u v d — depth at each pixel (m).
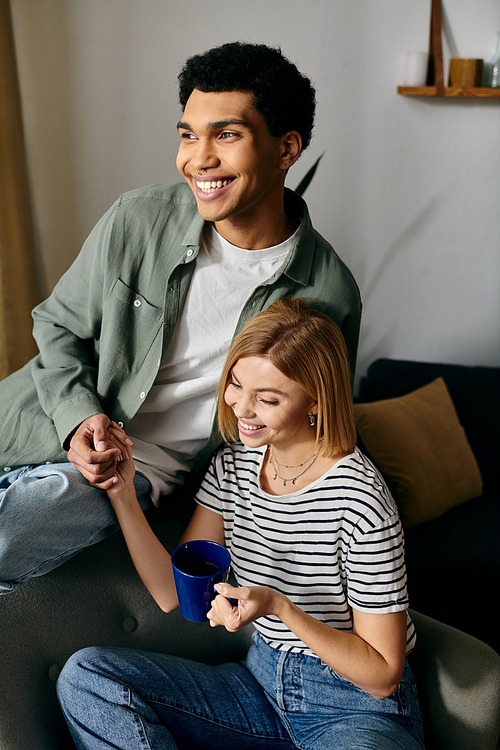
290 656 1.26
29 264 2.17
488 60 2.57
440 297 2.85
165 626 1.37
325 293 1.33
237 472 1.33
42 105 2.22
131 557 1.33
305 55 2.42
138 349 1.30
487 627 2.10
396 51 2.49
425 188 2.68
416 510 2.21
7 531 1.06
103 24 2.19
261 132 1.08
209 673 1.31
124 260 1.26
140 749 1.10
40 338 1.36
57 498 1.11
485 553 2.10
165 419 1.37
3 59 1.98
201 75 1.05
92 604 1.30
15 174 2.07
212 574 1.05
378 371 2.64
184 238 1.24
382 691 1.12
